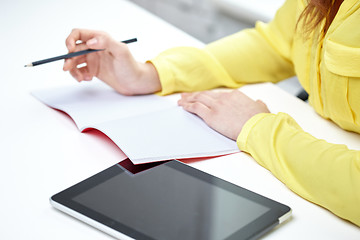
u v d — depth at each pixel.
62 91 0.96
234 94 0.88
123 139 0.76
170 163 0.71
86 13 1.36
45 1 1.43
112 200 0.62
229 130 0.81
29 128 0.82
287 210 0.62
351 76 0.76
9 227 0.59
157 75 0.99
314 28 0.86
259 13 1.98
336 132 0.86
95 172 0.71
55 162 0.73
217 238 0.55
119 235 0.56
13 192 0.66
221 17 2.23
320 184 0.66
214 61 1.04
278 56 1.08
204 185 0.65
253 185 0.70
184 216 0.59
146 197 0.62
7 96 0.93
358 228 0.62
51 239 0.58
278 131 0.75
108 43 0.92
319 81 0.87
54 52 1.12
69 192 0.64
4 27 1.23
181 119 0.86
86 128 0.81
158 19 1.35
